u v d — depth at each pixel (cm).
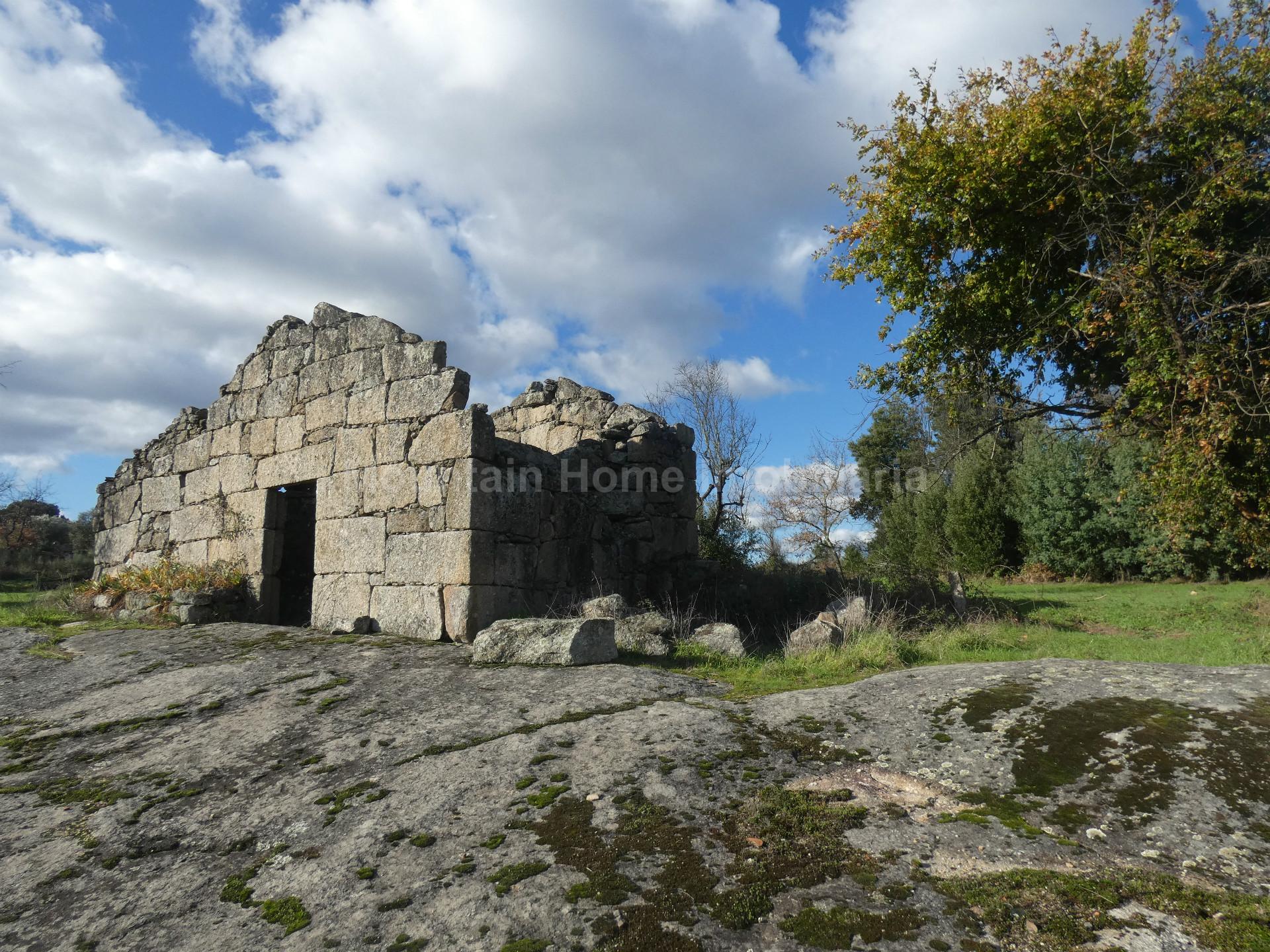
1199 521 938
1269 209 900
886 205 1056
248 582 1073
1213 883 275
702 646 800
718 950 248
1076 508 2217
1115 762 371
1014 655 886
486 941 259
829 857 304
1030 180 973
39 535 2530
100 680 670
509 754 425
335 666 675
